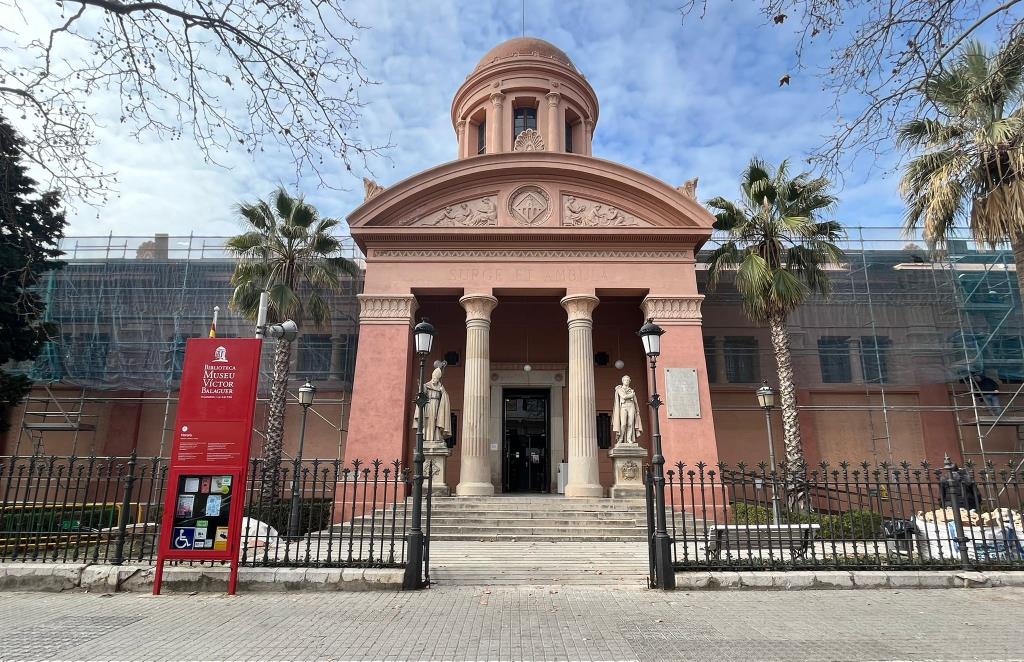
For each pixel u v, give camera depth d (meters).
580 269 19.53
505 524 15.09
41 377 21.75
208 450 8.48
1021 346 21.69
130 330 22.56
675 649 5.63
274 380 18.92
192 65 6.75
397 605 7.47
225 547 8.20
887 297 22.70
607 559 11.27
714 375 22.25
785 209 18.55
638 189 19.97
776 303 18.14
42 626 6.38
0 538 9.90
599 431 21.78
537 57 27.06
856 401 22.00
